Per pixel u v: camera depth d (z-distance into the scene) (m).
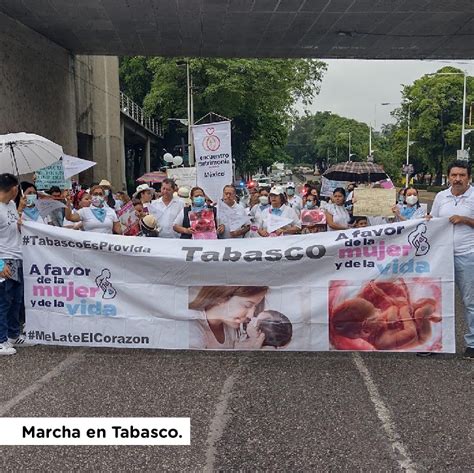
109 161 28.36
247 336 5.83
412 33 14.57
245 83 36.47
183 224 7.51
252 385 4.97
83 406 4.48
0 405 4.50
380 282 5.74
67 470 3.60
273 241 5.82
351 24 13.80
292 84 43.25
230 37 15.06
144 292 5.88
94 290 5.93
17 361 5.62
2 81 12.72
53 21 13.55
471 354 5.70
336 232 5.79
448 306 5.71
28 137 7.22
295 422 4.24
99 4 12.23
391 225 5.72
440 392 4.82
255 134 43.19
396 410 4.45
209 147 10.43
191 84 37.09
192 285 5.84
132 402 4.57
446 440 3.96
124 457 3.76
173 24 13.80
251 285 5.79
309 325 5.79
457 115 60.66
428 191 63.78
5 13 12.77
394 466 3.62
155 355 5.82
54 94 16.20
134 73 47.19
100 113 26.36
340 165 13.95
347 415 4.36
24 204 6.46
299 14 12.97
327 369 5.41
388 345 5.76
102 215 7.09
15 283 6.02
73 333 5.97
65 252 5.94
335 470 3.57
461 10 12.64
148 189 9.12
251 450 3.83
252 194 12.09
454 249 5.70
